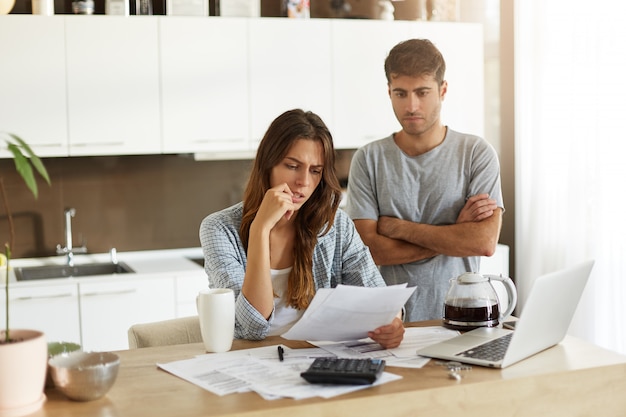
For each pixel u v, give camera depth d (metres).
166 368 1.84
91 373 1.59
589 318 3.97
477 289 2.20
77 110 3.92
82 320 3.76
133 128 4.00
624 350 3.82
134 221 4.43
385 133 4.38
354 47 4.30
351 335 2.01
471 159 2.79
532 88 4.33
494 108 4.73
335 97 4.29
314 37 4.23
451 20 4.56
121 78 3.96
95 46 3.92
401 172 2.80
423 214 2.81
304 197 2.17
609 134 3.83
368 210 2.83
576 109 4.02
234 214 2.28
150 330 2.53
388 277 2.81
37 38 3.84
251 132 4.17
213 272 2.18
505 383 1.73
